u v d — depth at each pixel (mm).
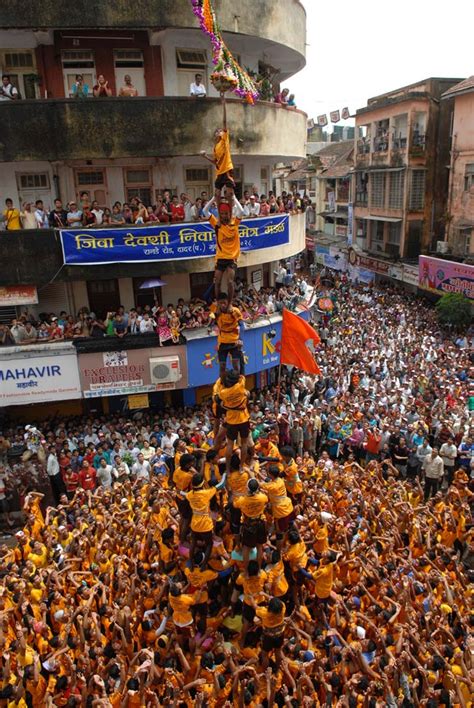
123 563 11211
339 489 14172
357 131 43125
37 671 8625
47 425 18797
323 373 23203
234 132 18641
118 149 17359
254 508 8750
